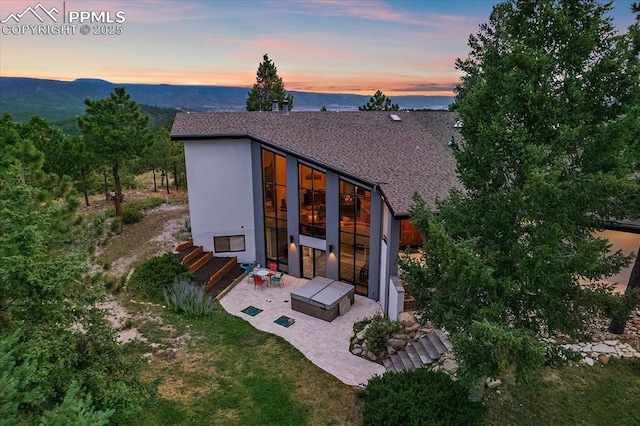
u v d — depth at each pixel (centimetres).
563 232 716
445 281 855
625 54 674
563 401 943
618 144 661
